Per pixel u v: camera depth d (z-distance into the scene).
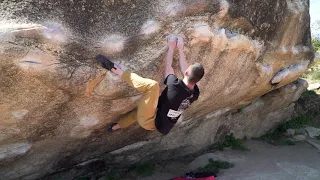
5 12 2.66
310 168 5.32
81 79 3.04
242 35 3.93
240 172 5.01
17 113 3.03
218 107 5.08
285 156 5.70
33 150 3.60
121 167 4.77
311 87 7.92
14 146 3.39
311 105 7.09
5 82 2.77
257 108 5.88
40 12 2.74
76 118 3.44
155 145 4.87
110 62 3.05
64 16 2.83
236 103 5.29
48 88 2.97
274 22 4.28
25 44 2.70
